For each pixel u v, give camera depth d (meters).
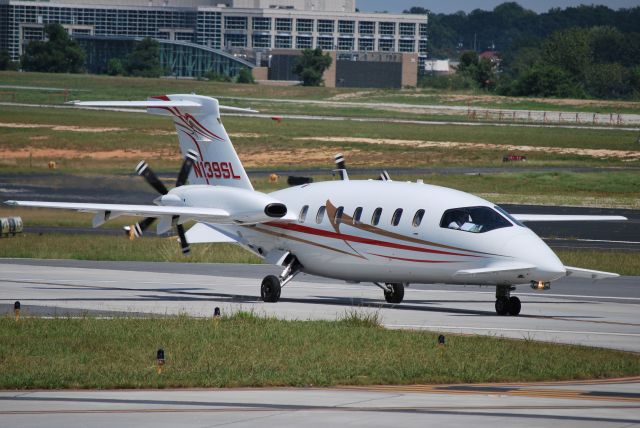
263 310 93.94
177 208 98.88
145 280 119.94
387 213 95.81
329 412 48.84
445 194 94.88
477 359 65.75
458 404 51.34
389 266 95.88
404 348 69.81
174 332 75.69
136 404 50.84
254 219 99.31
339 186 101.56
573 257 145.62
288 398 53.00
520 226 91.50
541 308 99.69
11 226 166.12
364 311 94.38
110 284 115.00
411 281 96.00
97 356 65.94
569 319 91.00
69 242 159.12
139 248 153.62
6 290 106.94
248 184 107.25
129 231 104.75
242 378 58.44
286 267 103.56
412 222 93.88
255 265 140.62
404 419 47.19
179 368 61.69
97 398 52.59
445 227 91.94
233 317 83.25
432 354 67.56
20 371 60.12
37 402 51.31
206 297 104.75
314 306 98.50
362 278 99.94
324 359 65.50
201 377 58.44
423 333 77.12
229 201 100.88
